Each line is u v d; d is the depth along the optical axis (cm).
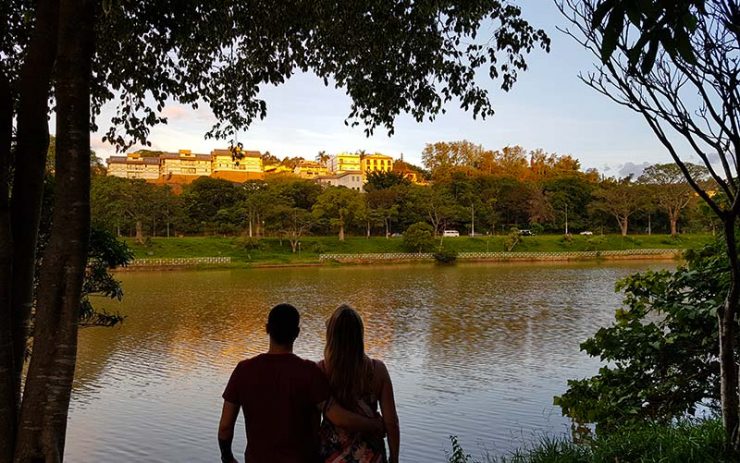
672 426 558
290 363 286
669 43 247
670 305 600
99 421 1141
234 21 672
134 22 630
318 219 6525
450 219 7550
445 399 1265
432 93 690
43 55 409
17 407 376
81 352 1831
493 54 651
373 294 3441
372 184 8406
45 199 715
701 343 612
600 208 7794
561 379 1450
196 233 7062
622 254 6581
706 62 352
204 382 1463
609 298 3200
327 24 661
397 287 3825
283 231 6525
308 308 2862
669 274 649
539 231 8025
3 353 365
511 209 8425
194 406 1251
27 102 406
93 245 798
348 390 297
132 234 6794
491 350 1827
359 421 292
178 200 6862
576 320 2447
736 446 422
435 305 2948
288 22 659
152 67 683
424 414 1156
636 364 652
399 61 687
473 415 1151
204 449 995
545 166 11644
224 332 2202
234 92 731
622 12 246
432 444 988
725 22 345
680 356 627
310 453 285
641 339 633
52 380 370
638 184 7812
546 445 620
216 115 738
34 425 364
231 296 3362
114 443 1017
